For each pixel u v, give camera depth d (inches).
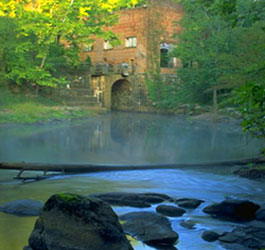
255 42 884.0
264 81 477.1
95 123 1129.4
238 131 960.9
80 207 215.9
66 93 1489.9
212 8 307.1
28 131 914.1
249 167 482.0
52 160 558.3
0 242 229.1
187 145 729.6
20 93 1358.3
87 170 469.1
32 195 353.1
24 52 1325.0
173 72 1646.2
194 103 1445.6
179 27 1658.5
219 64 1230.3
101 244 207.2
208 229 256.8
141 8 1599.4
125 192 350.0
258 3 342.0
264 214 282.5
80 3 1328.7
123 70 1590.8
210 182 418.3
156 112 1553.9
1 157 574.2
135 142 764.0
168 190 380.5
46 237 212.4
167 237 232.4
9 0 1336.1
